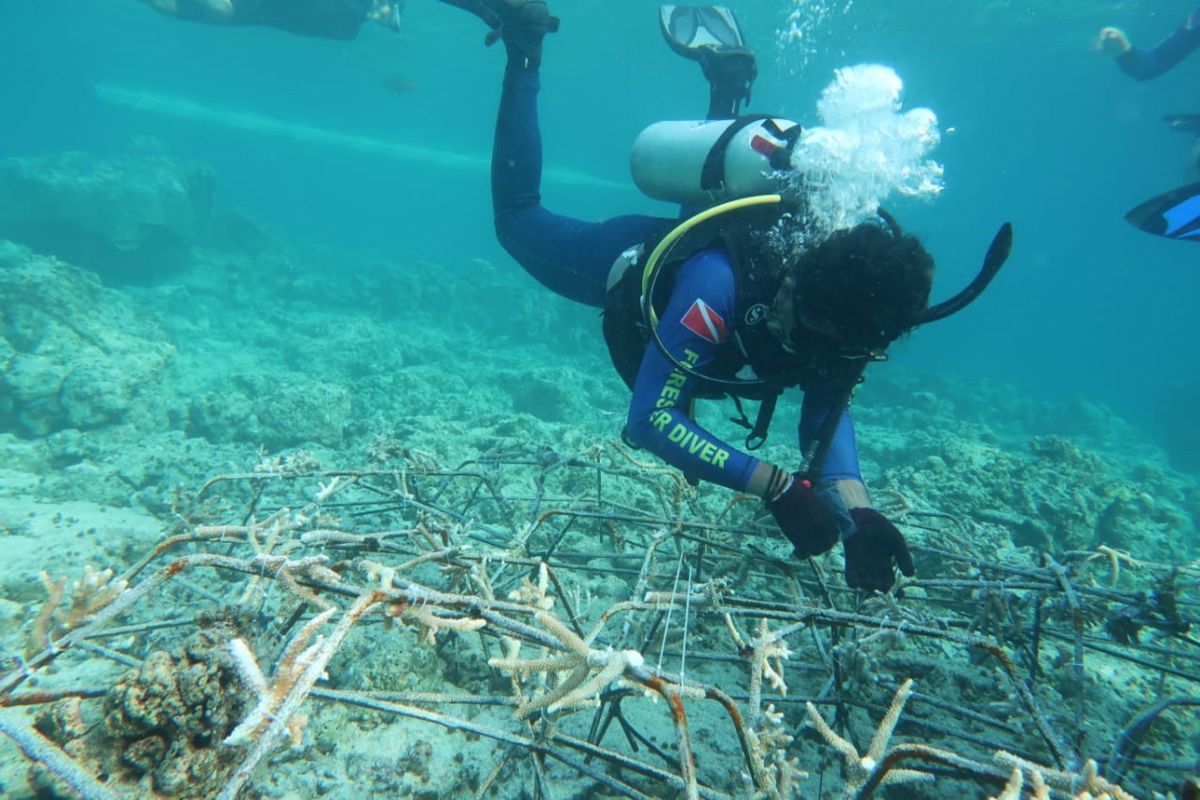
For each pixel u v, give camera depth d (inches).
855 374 93.1
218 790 56.4
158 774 56.3
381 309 716.0
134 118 2432.3
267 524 86.5
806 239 89.3
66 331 326.6
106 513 186.5
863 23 1148.5
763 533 124.3
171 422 313.6
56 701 63.7
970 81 1579.7
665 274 100.8
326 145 2962.6
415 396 378.0
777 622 141.1
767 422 105.0
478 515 201.0
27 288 329.4
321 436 302.7
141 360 327.9
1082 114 1866.4
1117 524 297.6
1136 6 989.8
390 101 2197.3
